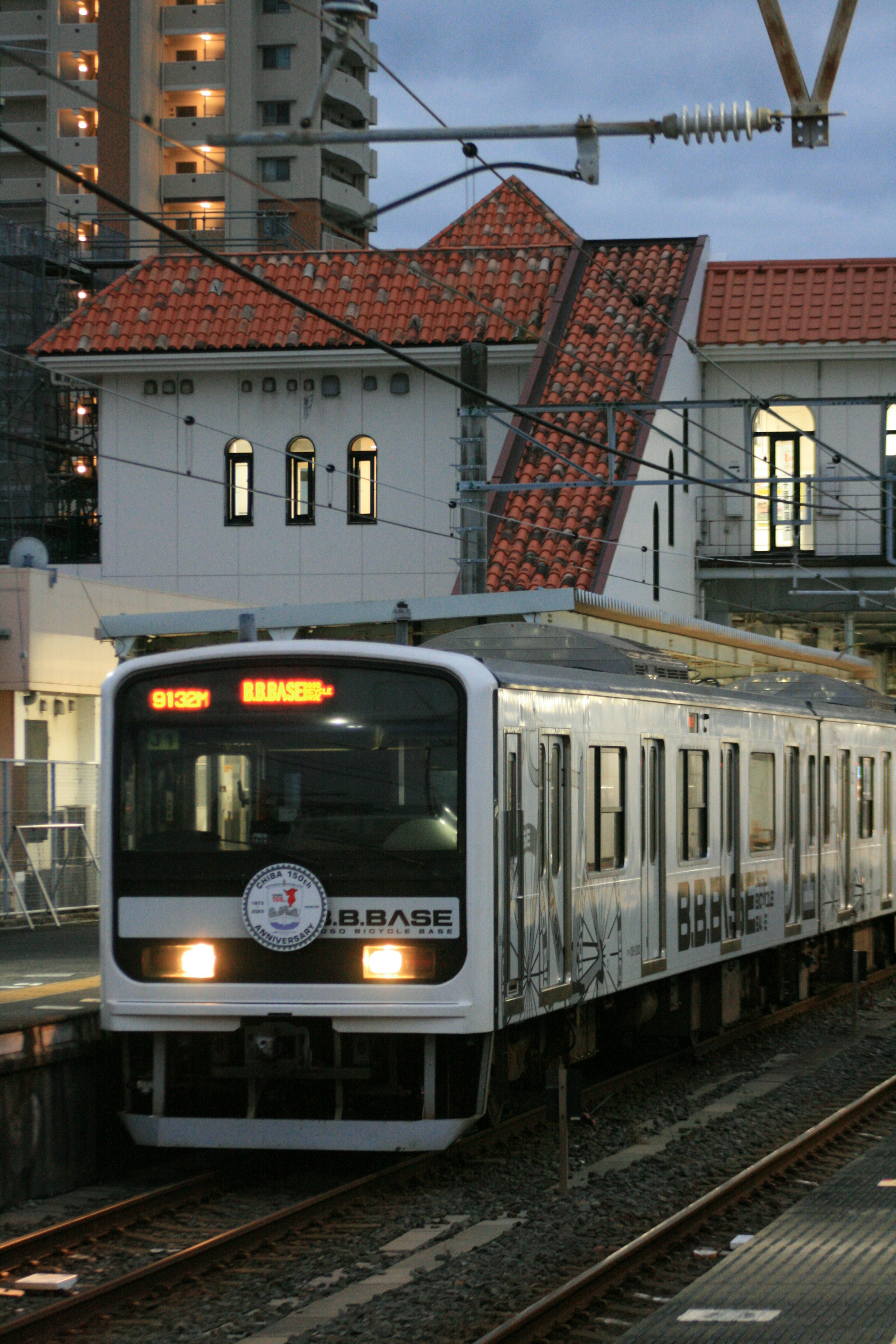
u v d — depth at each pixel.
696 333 74.75
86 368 72.62
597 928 29.34
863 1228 20.36
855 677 76.00
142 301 74.31
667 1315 16.69
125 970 25.66
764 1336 15.81
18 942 45.72
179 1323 18.36
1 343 84.81
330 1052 25.69
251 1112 25.78
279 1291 19.64
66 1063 25.36
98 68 158.88
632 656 33.59
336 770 25.28
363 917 24.89
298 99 158.88
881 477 54.16
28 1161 24.30
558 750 27.81
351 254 75.69
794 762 41.97
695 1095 33.19
